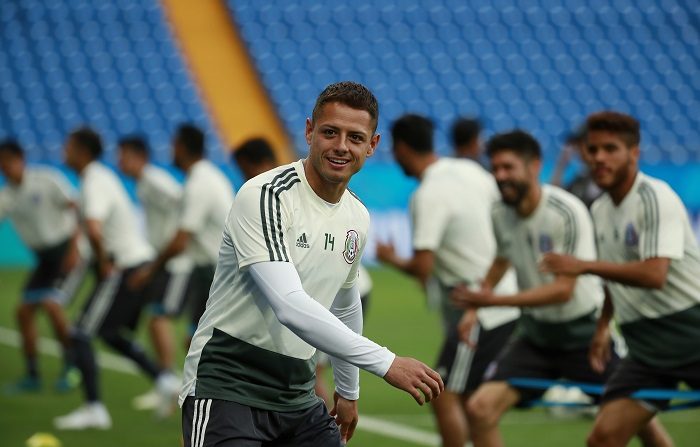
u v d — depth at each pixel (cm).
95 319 2591
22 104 6612
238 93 6856
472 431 1842
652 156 6800
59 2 7038
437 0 7431
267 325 1187
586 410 2617
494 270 1939
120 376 3244
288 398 1230
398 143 2133
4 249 5991
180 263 2722
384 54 7188
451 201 2047
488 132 6962
